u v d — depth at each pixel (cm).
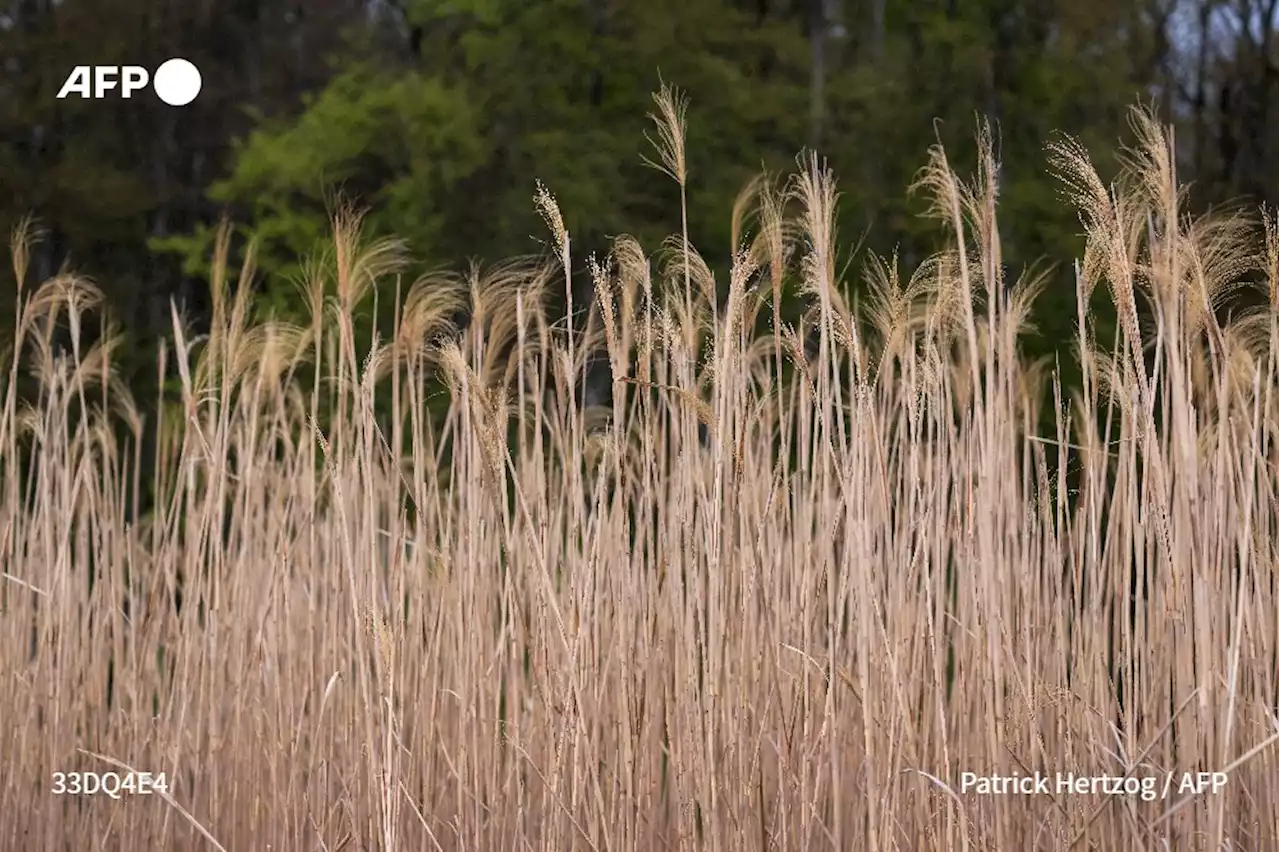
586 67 1714
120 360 1733
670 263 547
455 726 600
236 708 624
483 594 568
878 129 1608
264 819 626
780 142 1666
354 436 613
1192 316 497
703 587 528
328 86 1977
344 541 521
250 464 657
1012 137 1619
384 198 1772
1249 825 518
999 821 484
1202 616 478
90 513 737
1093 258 509
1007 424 504
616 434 512
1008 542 507
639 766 521
